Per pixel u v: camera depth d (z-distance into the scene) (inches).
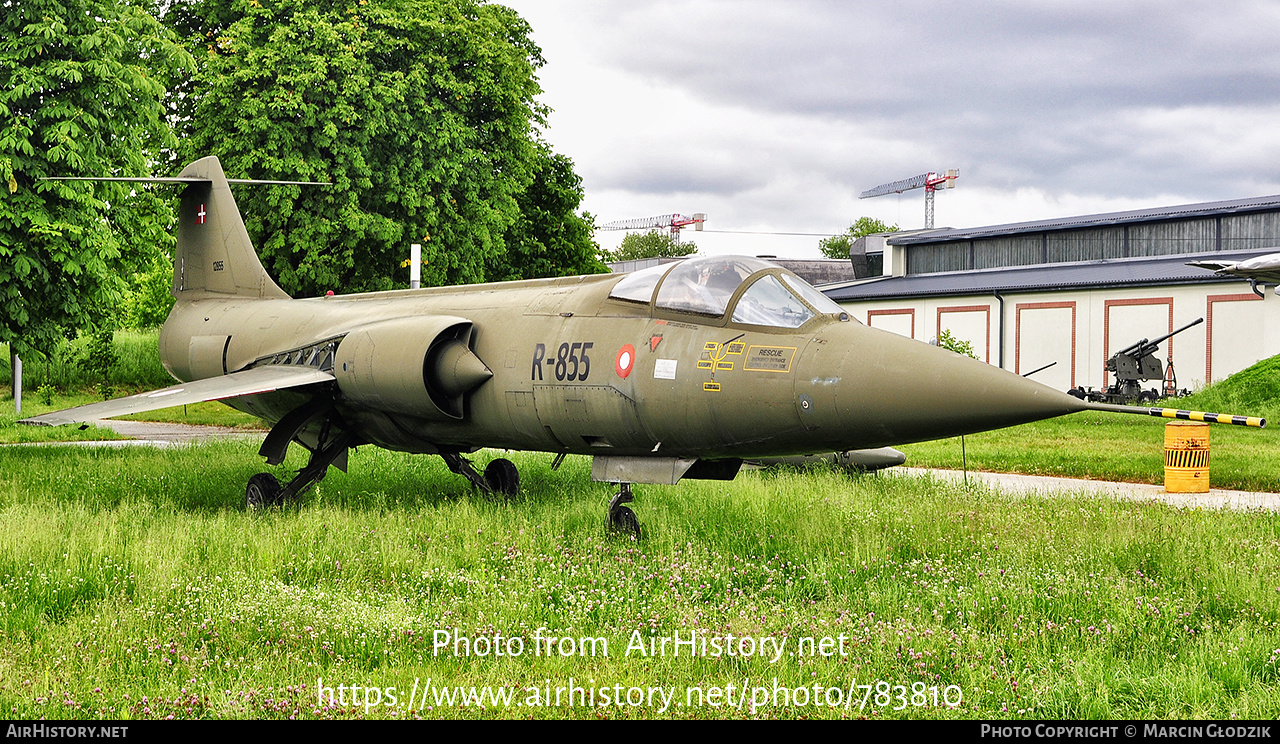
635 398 347.9
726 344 335.0
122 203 713.0
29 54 632.4
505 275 1544.0
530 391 383.6
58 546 310.7
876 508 398.0
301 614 247.0
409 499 462.3
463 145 1140.5
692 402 335.0
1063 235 1808.6
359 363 430.9
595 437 370.9
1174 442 543.8
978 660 218.2
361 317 489.4
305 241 1049.5
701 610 261.4
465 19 1209.4
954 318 1578.5
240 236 613.9
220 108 1075.9
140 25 741.3
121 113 683.4
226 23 1176.2
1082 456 702.5
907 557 325.4
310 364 473.7
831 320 331.0
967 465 679.1
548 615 257.8
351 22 1080.2
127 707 191.0
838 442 314.8
